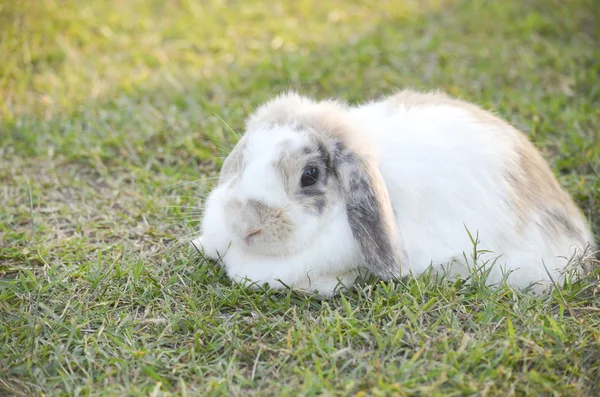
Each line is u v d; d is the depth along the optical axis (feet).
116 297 18.62
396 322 17.22
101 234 21.79
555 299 17.99
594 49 32.96
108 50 33.24
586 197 23.32
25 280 19.15
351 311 17.25
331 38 34.30
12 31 32.24
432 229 18.47
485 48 33.09
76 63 32.01
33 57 32.07
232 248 18.92
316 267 17.99
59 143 26.22
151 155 25.93
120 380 15.90
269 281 18.28
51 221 22.61
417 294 17.78
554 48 32.83
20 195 23.68
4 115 28.22
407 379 15.26
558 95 29.19
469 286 18.19
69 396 15.42
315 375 15.46
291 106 18.81
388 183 18.28
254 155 17.76
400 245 18.02
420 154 18.57
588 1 36.63
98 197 23.88
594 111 27.84
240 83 30.60
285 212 17.37
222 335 16.92
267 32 35.32
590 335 16.58
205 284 19.20
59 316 17.89
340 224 17.87
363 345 16.56
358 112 20.06
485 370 15.47
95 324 17.69
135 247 21.12
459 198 18.48
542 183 19.93
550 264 19.08
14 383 15.85
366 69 31.17
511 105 28.25
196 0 37.73
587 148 25.35
